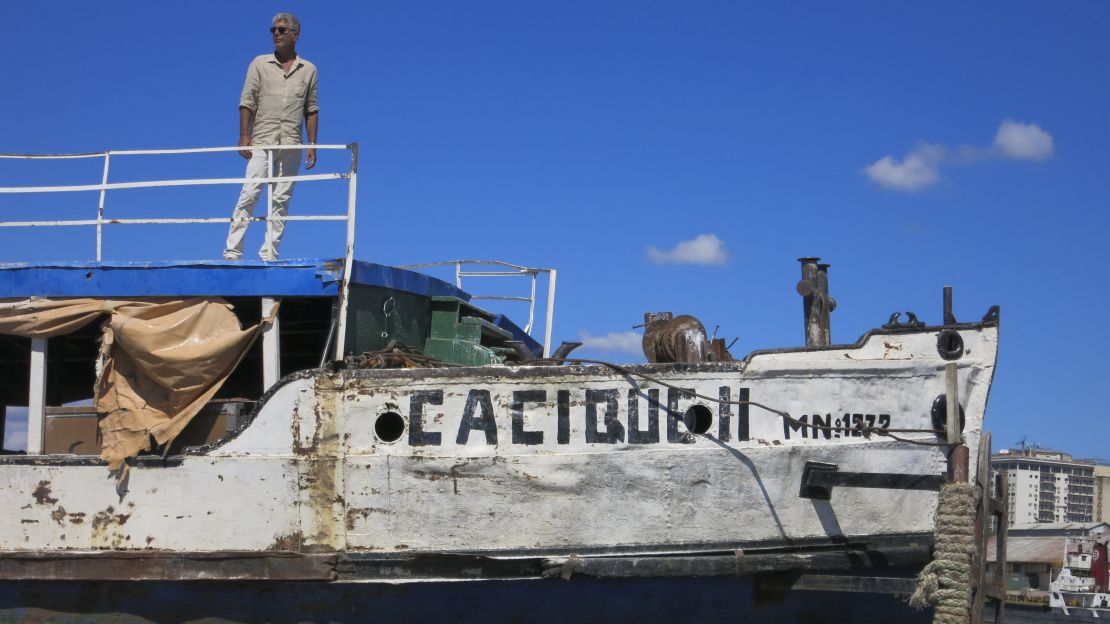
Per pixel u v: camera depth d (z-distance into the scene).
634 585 9.34
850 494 9.57
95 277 10.06
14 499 9.68
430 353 11.52
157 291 9.97
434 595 9.27
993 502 10.30
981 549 8.96
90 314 9.94
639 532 9.21
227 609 9.41
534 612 9.30
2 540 9.66
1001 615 10.41
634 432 9.27
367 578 9.20
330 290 9.83
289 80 11.80
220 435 9.80
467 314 12.45
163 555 9.37
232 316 9.91
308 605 9.33
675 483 9.25
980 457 9.27
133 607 9.52
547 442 9.23
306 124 12.11
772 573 9.40
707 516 9.29
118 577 9.40
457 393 9.29
